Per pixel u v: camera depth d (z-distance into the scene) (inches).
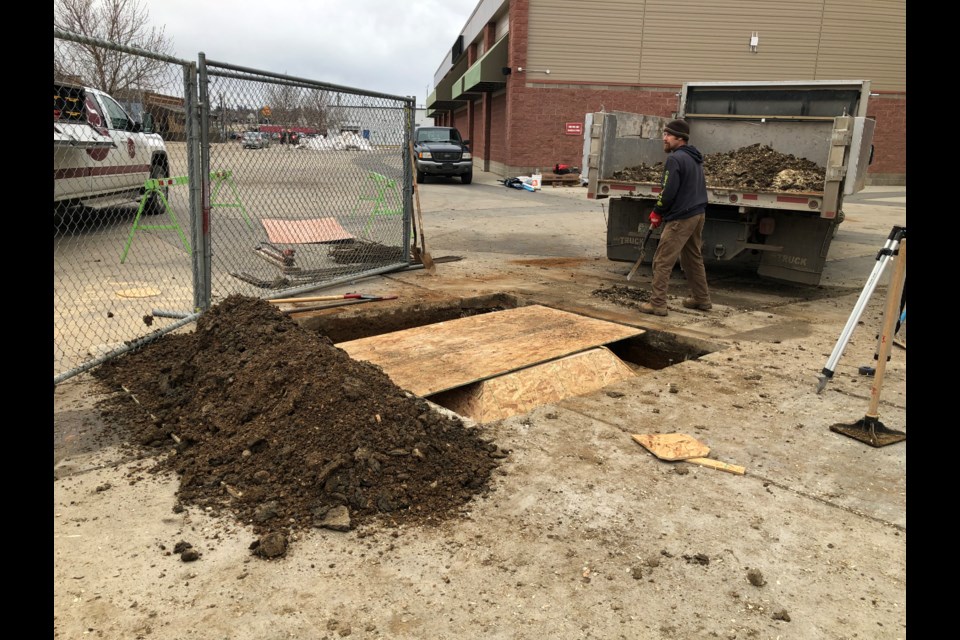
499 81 1001.5
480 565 105.1
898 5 932.6
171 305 252.1
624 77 952.3
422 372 190.2
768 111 343.0
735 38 937.5
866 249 459.2
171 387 167.5
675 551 110.7
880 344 153.8
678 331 245.6
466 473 131.0
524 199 738.8
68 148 310.8
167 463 134.6
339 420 135.3
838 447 152.3
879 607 98.0
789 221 300.7
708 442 153.3
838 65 952.3
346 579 100.8
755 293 320.2
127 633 88.3
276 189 307.3
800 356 218.7
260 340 169.9
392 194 354.6
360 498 119.8
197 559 104.5
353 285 309.3
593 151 327.0
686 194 254.5
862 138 271.1
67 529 110.9
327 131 291.7
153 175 420.8
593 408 171.3
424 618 92.9
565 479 133.4
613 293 306.8
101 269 313.9
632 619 94.2
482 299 292.5
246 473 127.6
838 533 117.6
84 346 199.8
